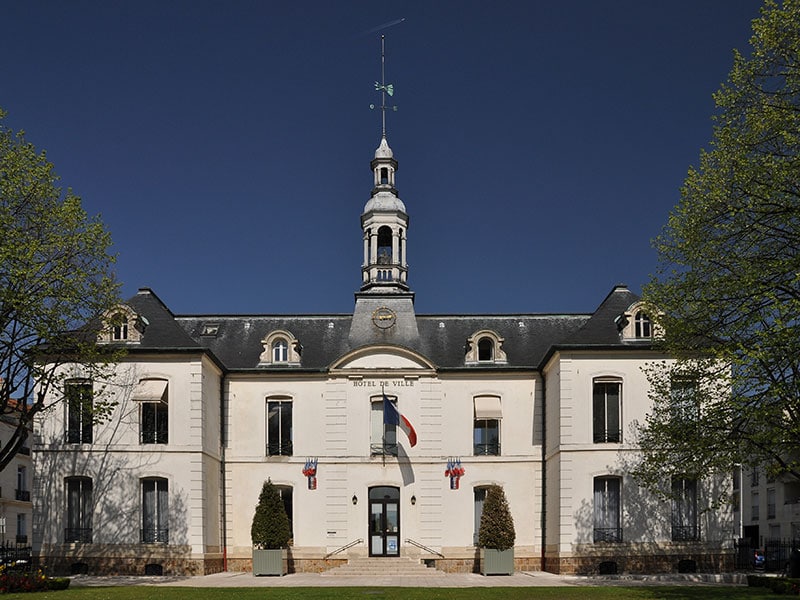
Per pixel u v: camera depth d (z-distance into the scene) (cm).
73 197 2850
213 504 3616
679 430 2655
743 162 2478
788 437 2392
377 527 3759
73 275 2798
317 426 3822
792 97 2450
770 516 5622
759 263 2477
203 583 3023
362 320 4031
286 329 4119
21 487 5594
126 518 3400
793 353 2305
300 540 3728
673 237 2706
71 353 2991
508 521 3453
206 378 3588
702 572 3312
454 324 4134
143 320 3597
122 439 3453
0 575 2600
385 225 4259
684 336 2672
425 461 3784
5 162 2775
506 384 3859
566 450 3397
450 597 2419
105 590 2620
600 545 3328
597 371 3447
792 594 2472
